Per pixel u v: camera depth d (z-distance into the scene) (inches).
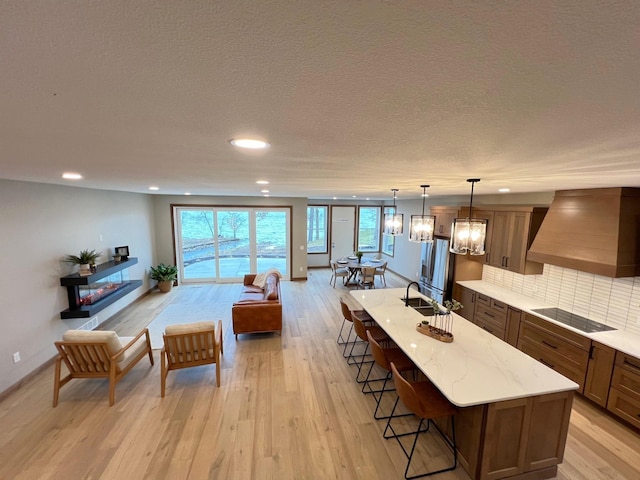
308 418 113.8
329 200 370.9
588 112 30.4
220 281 312.3
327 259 380.8
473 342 109.3
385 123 36.2
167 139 45.5
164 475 88.9
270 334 190.2
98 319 192.5
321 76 23.8
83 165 76.4
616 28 16.3
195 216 299.3
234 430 107.2
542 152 49.4
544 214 153.5
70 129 39.7
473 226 103.9
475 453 85.4
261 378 140.3
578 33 17.0
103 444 100.0
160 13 15.8
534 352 141.3
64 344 114.3
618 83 23.5
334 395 128.0
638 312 117.4
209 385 134.3
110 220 208.7
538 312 142.3
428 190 161.0
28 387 130.4
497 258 175.2
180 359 130.8
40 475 88.3
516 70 22.0
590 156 51.4
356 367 151.2
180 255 301.4
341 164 69.1
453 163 63.8
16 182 131.1
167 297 260.7
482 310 176.4
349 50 19.8
